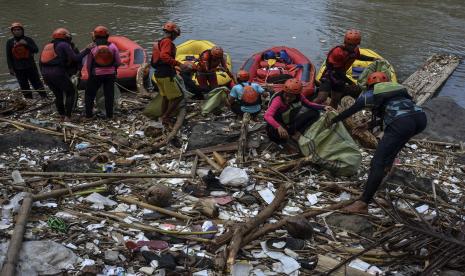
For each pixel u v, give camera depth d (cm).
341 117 552
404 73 1413
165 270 413
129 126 779
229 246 435
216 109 846
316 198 559
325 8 2298
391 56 1572
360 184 594
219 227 484
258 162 637
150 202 516
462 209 535
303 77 1066
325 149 618
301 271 427
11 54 925
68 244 439
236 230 451
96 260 422
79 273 402
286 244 458
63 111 808
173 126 754
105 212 496
